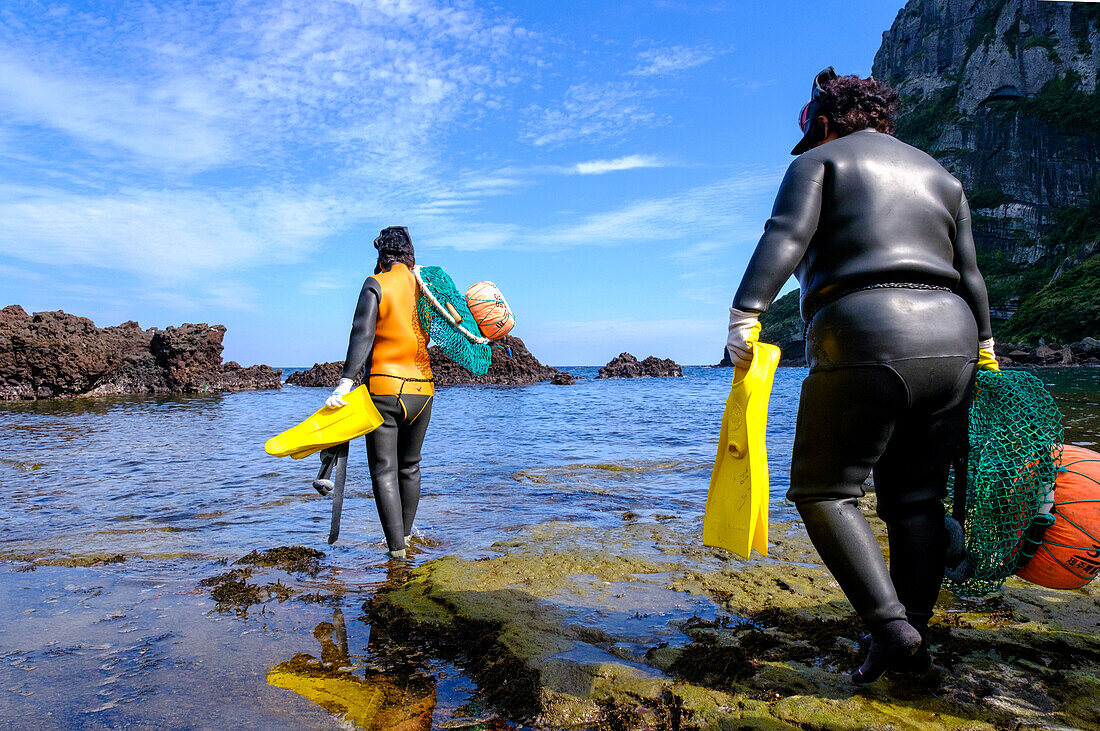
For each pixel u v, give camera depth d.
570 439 12.01
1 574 3.84
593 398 30.94
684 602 3.18
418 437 4.38
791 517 5.10
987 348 2.45
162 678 2.44
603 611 3.05
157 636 2.88
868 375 2.04
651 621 2.93
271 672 2.51
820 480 2.17
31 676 2.46
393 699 2.29
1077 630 2.74
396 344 4.17
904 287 2.09
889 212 2.11
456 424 15.94
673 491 6.45
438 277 4.36
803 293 2.32
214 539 4.67
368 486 6.87
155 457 9.62
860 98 2.39
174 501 6.10
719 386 47.78
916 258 2.09
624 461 8.65
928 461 2.22
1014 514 2.27
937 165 2.28
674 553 4.08
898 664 2.07
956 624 2.82
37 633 2.91
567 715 2.15
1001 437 2.29
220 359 45.66
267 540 4.64
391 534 4.14
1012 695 2.18
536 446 10.83
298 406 26.92
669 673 2.39
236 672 2.51
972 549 2.38
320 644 2.80
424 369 4.32
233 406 27.06
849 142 2.23
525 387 48.69
